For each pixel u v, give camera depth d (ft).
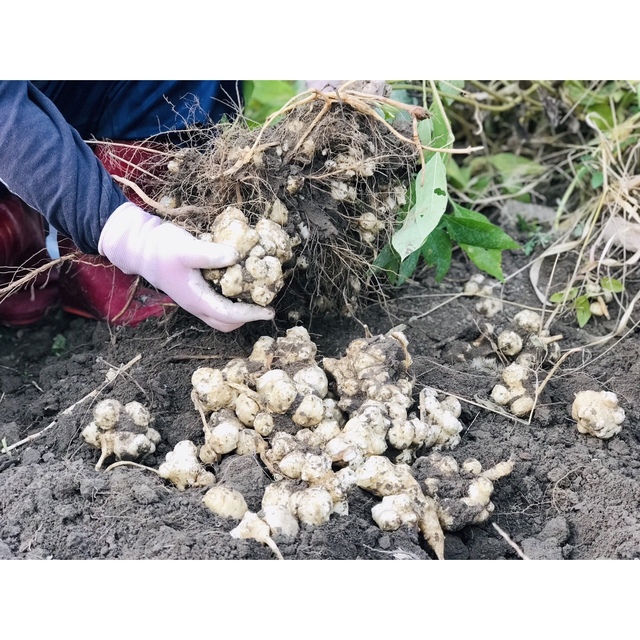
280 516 4.72
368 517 5.04
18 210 6.96
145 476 5.25
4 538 4.79
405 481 4.99
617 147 8.05
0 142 5.35
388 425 5.27
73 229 5.59
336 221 6.10
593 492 5.36
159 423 5.81
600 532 5.10
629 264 7.52
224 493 4.94
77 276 7.20
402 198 6.31
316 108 5.88
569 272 7.76
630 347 6.84
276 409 5.35
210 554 4.57
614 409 5.74
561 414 6.10
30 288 7.33
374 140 6.01
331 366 5.75
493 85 9.05
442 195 6.02
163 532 4.73
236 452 5.41
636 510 5.17
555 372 6.48
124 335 6.78
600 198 8.01
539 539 5.13
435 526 4.93
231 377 5.57
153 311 6.84
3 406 6.37
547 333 6.63
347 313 6.76
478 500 5.11
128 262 5.59
